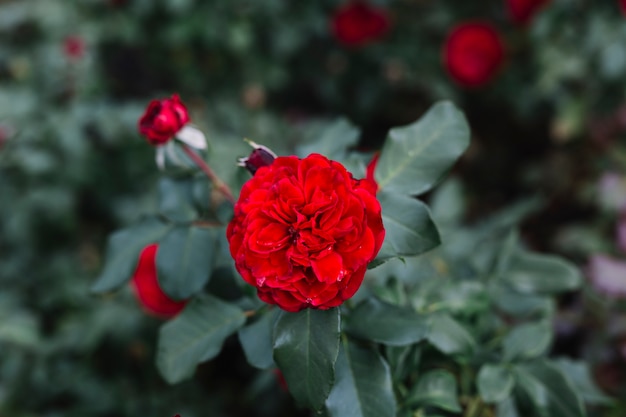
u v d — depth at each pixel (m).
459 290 0.64
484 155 1.63
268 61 1.49
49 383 1.00
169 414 1.01
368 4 1.38
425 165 0.58
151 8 1.38
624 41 1.12
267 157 0.56
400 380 0.61
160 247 0.63
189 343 0.59
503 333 0.73
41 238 1.24
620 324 0.90
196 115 1.37
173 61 1.49
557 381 0.62
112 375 1.09
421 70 1.53
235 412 1.09
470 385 0.67
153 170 1.29
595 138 1.30
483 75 1.26
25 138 1.14
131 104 1.22
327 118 1.63
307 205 0.50
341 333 0.57
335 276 0.49
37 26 1.47
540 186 1.45
